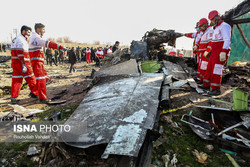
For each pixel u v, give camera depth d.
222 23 3.54
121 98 2.70
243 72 5.41
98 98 2.92
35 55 3.97
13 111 3.50
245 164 1.81
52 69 12.14
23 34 3.88
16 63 4.01
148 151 1.91
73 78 7.93
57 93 5.19
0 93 5.14
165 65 4.98
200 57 5.11
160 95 2.94
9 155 2.12
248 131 2.14
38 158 2.03
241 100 2.35
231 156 1.94
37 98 4.48
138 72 4.07
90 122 2.14
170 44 6.79
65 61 19.75
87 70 11.30
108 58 5.68
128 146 1.62
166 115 2.90
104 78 4.11
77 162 1.83
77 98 4.49
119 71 4.28
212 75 3.73
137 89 2.99
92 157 1.90
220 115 2.62
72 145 1.78
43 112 3.55
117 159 1.83
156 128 2.27
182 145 2.18
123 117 2.14
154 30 7.10
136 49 5.91
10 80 6.23
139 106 2.38
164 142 2.22
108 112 2.31
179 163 1.88
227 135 2.12
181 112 3.02
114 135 1.82
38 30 4.00
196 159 1.93
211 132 2.25
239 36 9.12
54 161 1.81
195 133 2.39
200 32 5.22
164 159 1.89
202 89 4.15
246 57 9.02
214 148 2.10
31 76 4.16
